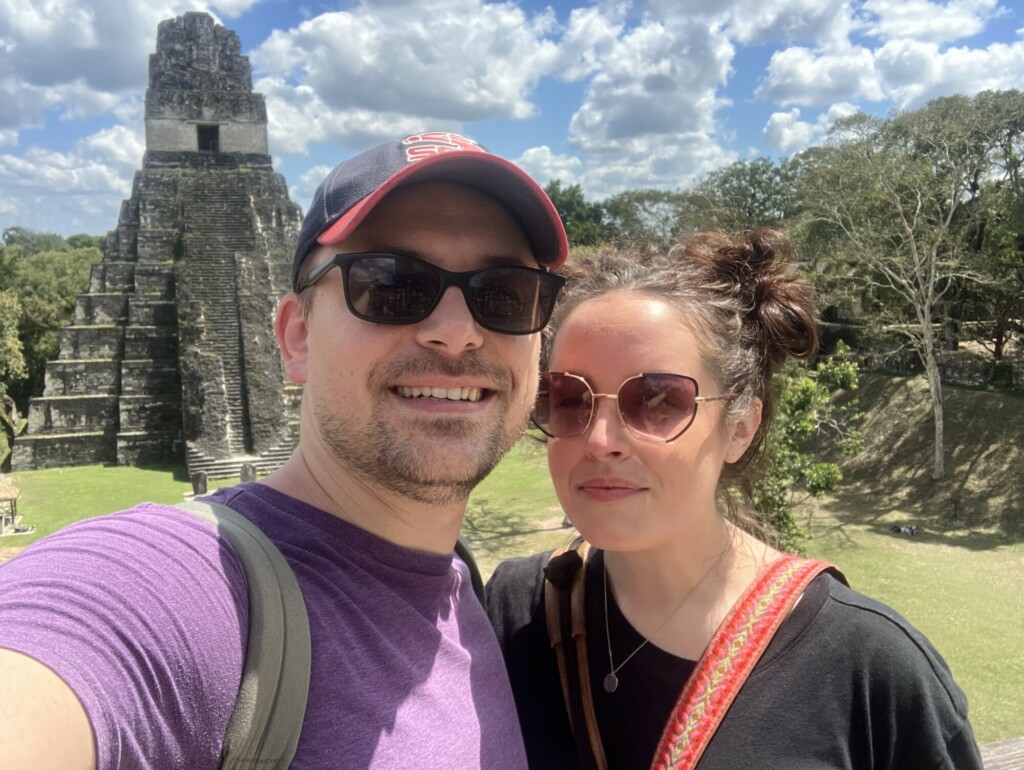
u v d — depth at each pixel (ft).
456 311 1.71
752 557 2.09
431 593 1.79
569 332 2.04
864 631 1.78
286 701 1.40
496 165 1.75
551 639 2.09
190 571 1.42
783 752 1.70
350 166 1.82
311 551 1.65
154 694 1.29
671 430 1.93
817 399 10.44
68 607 1.27
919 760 1.69
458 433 1.73
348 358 1.71
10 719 1.09
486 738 1.68
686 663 1.90
